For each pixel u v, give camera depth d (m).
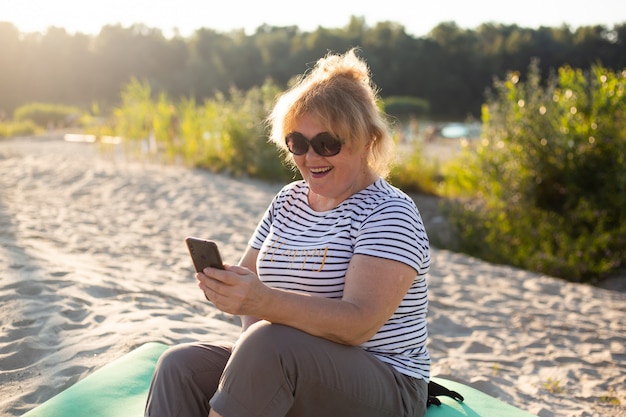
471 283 6.22
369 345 2.02
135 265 5.48
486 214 8.98
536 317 5.28
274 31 80.69
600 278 7.39
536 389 3.84
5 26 67.44
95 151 14.77
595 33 70.31
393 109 64.19
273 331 1.83
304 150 2.08
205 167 12.45
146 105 13.26
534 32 75.75
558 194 8.91
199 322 3.93
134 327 3.59
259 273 2.19
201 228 7.43
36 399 2.86
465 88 70.06
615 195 8.27
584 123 8.83
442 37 72.94
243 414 1.79
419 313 2.10
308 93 2.07
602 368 4.27
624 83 8.76
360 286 1.91
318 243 2.07
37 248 5.43
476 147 10.21
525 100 9.36
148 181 10.08
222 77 68.75
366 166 2.16
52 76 69.94
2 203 7.77
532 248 7.96
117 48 72.19
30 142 17.27
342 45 68.94
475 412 2.43
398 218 1.98
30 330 3.54
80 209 7.96
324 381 1.85
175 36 75.69
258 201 9.37
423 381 2.12
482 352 4.47
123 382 2.55
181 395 2.01
